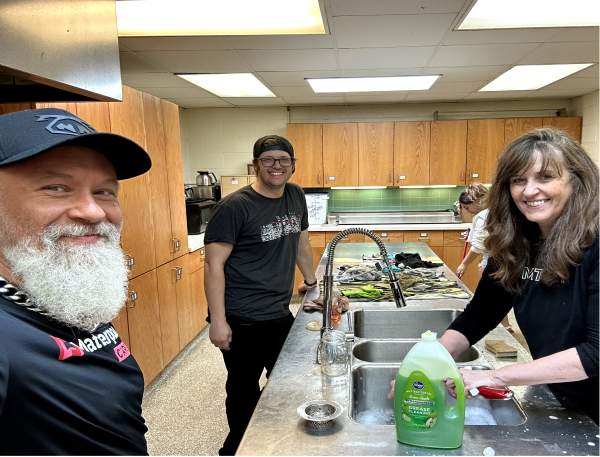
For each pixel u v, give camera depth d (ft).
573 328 3.16
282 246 6.33
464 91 14.30
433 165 15.46
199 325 11.91
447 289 6.97
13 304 2.14
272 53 9.71
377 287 7.19
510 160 3.27
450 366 2.75
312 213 16.15
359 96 14.96
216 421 7.80
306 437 2.96
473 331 4.10
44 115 2.25
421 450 2.78
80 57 3.31
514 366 3.10
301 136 15.69
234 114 17.29
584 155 3.10
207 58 10.05
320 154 15.72
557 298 3.26
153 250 9.03
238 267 6.13
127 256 7.94
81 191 2.31
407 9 7.25
